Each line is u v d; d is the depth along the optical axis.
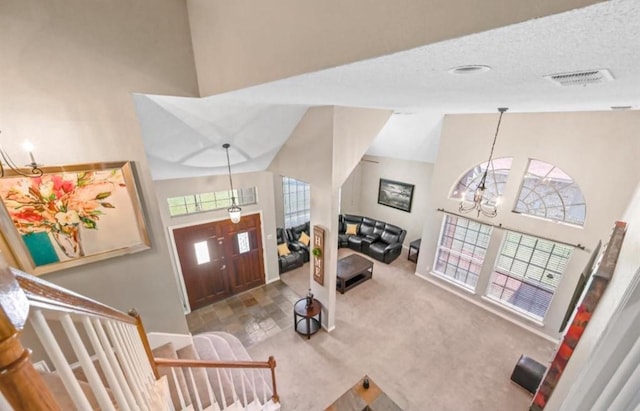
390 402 3.19
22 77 2.01
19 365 0.57
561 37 0.62
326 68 1.07
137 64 2.35
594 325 1.55
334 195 3.83
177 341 3.32
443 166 5.65
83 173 2.35
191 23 2.40
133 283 2.86
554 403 1.88
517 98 1.85
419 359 4.36
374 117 3.78
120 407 1.08
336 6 0.96
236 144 3.96
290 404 3.63
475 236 5.65
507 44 0.70
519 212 4.85
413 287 6.23
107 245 2.61
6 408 0.65
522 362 3.88
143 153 2.59
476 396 3.79
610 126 3.71
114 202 2.54
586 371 1.14
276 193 7.64
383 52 0.84
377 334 4.85
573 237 4.26
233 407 2.66
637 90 1.29
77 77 2.18
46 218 2.29
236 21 1.67
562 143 4.13
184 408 2.22
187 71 2.54
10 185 2.12
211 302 5.66
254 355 4.42
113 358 1.16
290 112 3.59
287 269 6.81
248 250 5.89
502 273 5.29
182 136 3.36
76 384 0.83
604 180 3.86
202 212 5.11
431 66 0.96
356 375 4.07
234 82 1.87
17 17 1.92
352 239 8.11
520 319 5.04
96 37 2.17
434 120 5.65
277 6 1.28
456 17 0.65
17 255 2.25
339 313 5.37
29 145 1.99
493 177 5.13
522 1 0.53
